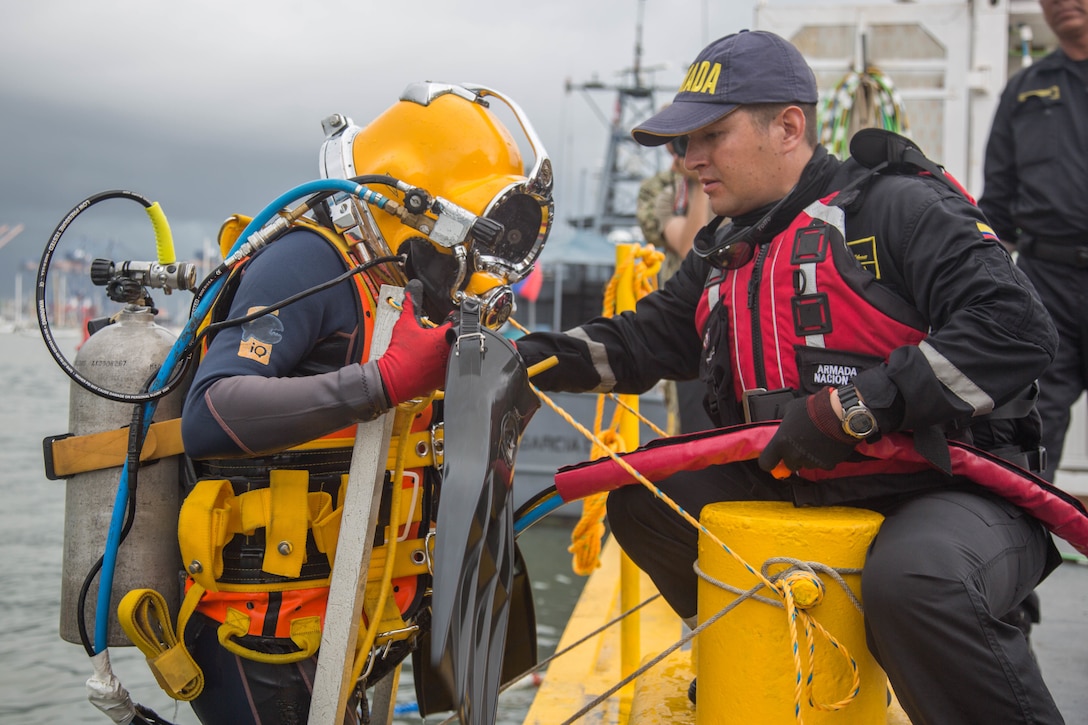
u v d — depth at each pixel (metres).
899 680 1.69
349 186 1.80
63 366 1.81
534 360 2.29
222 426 1.66
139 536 1.88
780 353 1.95
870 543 1.78
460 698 1.45
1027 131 3.47
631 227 18.28
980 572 1.67
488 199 1.86
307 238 1.86
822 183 2.00
